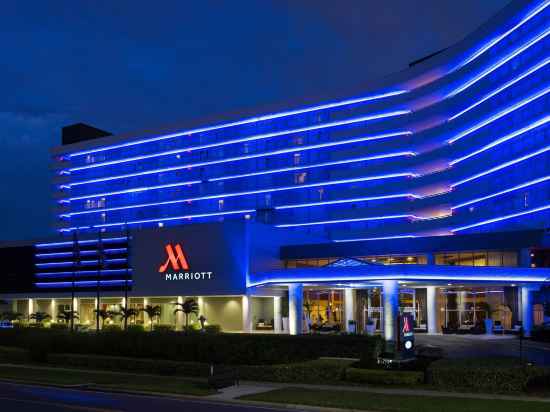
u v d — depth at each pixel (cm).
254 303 6438
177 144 9681
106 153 10531
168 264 6575
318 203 8288
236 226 6188
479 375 2416
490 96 6525
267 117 8794
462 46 6969
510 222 6231
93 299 7575
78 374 3331
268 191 8781
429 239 6153
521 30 6131
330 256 6525
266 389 2620
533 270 4891
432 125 7494
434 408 1991
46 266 8006
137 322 6931
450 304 5744
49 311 8044
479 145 6594
